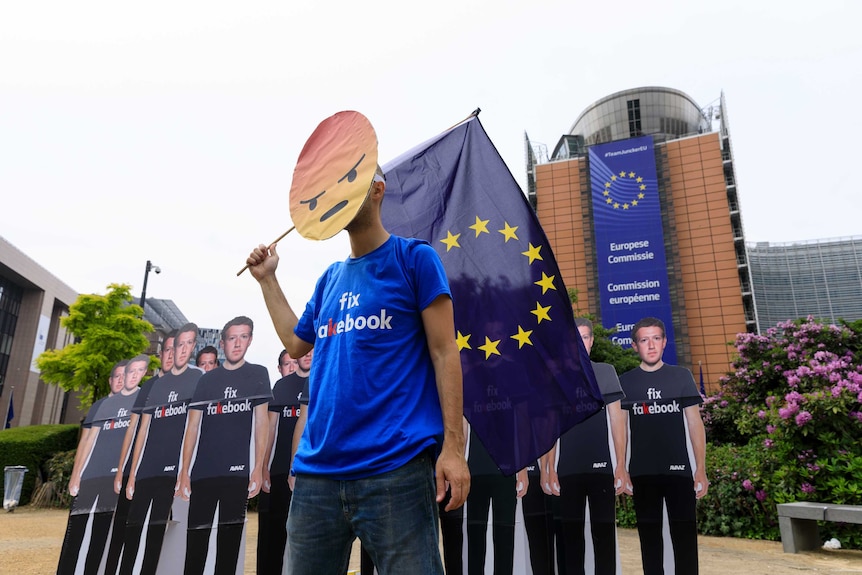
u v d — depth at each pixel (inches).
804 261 1993.1
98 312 632.4
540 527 186.4
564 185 1637.6
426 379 65.1
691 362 1396.4
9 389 1551.4
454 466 58.3
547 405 118.6
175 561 191.2
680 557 181.2
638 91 1964.8
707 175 1515.7
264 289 85.4
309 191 70.8
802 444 292.7
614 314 1473.9
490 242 131.0
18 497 454.6
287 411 201.6
